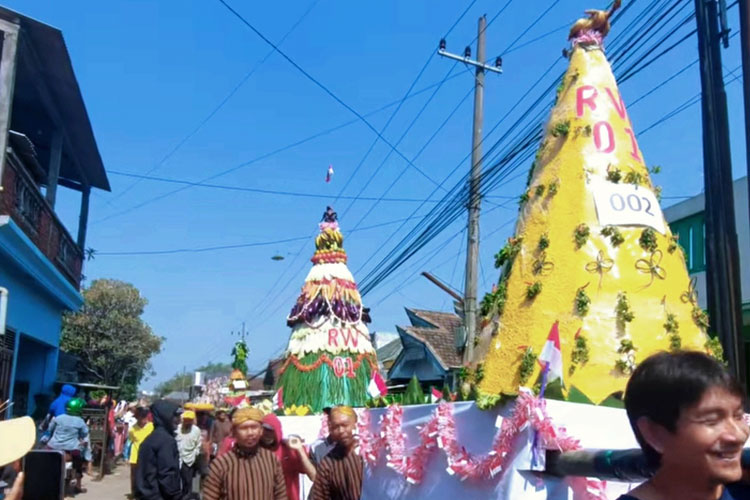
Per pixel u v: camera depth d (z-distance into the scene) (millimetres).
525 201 5250
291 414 9344
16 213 11438
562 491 3803
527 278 4848
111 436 18109
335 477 5398
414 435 5285
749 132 5668
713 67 6129
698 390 1885
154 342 37719
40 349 16688
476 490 4352
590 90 5266
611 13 5555
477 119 14391
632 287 4578
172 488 7023
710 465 1885
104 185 18375
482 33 14742
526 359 4453
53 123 14383
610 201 4805
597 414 4023
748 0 5723
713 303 5809
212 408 13484
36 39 11086
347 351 10133
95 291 36188
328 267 10625
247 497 5340
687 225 11547
